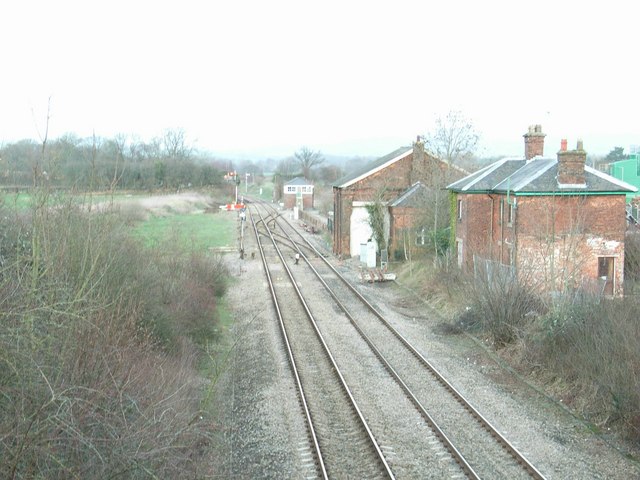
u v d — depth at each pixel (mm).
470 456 12266
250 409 14961
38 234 8922
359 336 22281
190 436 11383
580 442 13258
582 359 15688
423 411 14430
